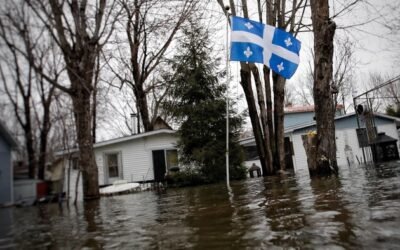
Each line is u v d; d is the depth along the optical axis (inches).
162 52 708.0
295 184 206.8
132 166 695.7
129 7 377.4
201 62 469.7
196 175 444.1
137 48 712.4
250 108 418.9
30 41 210.7
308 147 249.1
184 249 69.8
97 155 689.6
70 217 177.9
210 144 446.6
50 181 277.3
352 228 68.9
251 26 292.8
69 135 274.7
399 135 857.5
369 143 452.4
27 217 204.7
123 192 450.3
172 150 714.2
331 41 237.6
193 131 459.2
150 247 76.4
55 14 253.8
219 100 457.4
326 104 238.5
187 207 153.2
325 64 238.1
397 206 86.1
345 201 106.3
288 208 107.5
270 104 427.8
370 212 82.3
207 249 67.2
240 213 110.0
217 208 132.8
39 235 122.8
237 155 457.1
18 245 105.6
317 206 103.7
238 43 290.0
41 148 250.2
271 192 173.2
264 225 84.3
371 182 158.9
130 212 166.9
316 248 58.5
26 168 280.2
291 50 292.8
